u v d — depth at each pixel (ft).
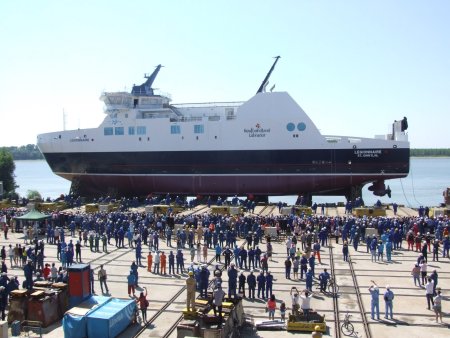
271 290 80.53
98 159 212.43
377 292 69.87
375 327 66.90
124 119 207.72
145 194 212.64
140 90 224.33
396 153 187.11
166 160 204.03
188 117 205.77
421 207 160.66
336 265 102.53
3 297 70.33
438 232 121.39
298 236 128.98
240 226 135.03
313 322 65.82
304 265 92.07
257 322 67.87
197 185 202.39
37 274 95.55
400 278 92.07
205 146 199.52
